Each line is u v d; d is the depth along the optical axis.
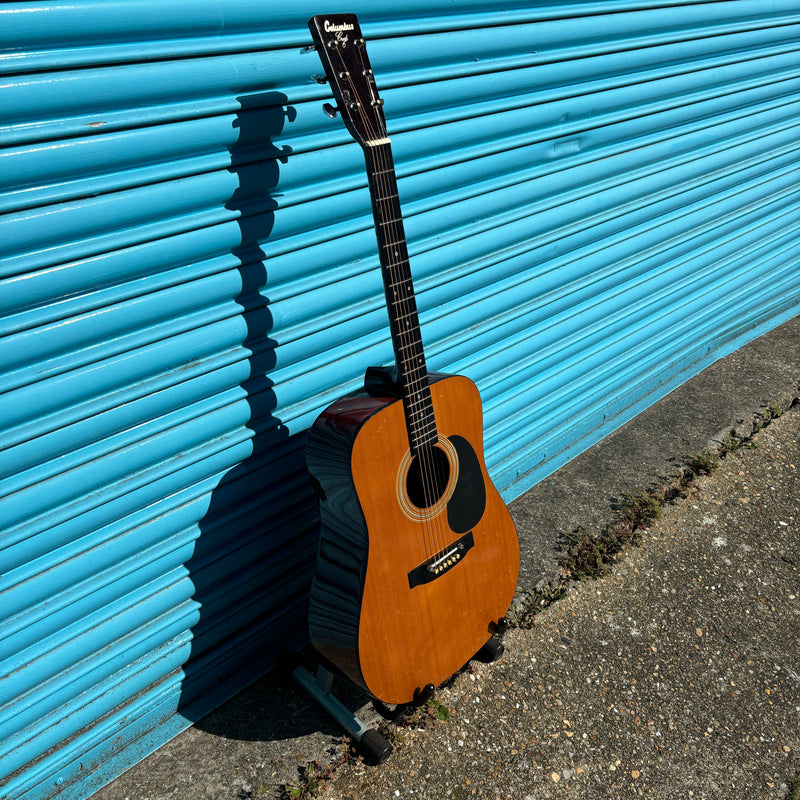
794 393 4.22
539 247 3.16
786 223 4.91
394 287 1.94
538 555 3.08
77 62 1.59
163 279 1.93
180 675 2.38
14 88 1.52
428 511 2.11
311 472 2.09
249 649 2.56
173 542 2.22
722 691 2.47
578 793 2.15
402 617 2.10
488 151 2.71
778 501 3.39
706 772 2.21
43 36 1.53
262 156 2.00
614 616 2.78
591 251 3.46
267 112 1.96
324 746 2.30
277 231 2.14
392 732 2.31
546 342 3.42
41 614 1.97
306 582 2.71
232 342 2.16
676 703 2.43
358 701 2.44
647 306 3.97
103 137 1.68
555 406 3.60
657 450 3.77
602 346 3.78
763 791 2.15
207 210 1.96
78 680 2.11
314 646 2.28
